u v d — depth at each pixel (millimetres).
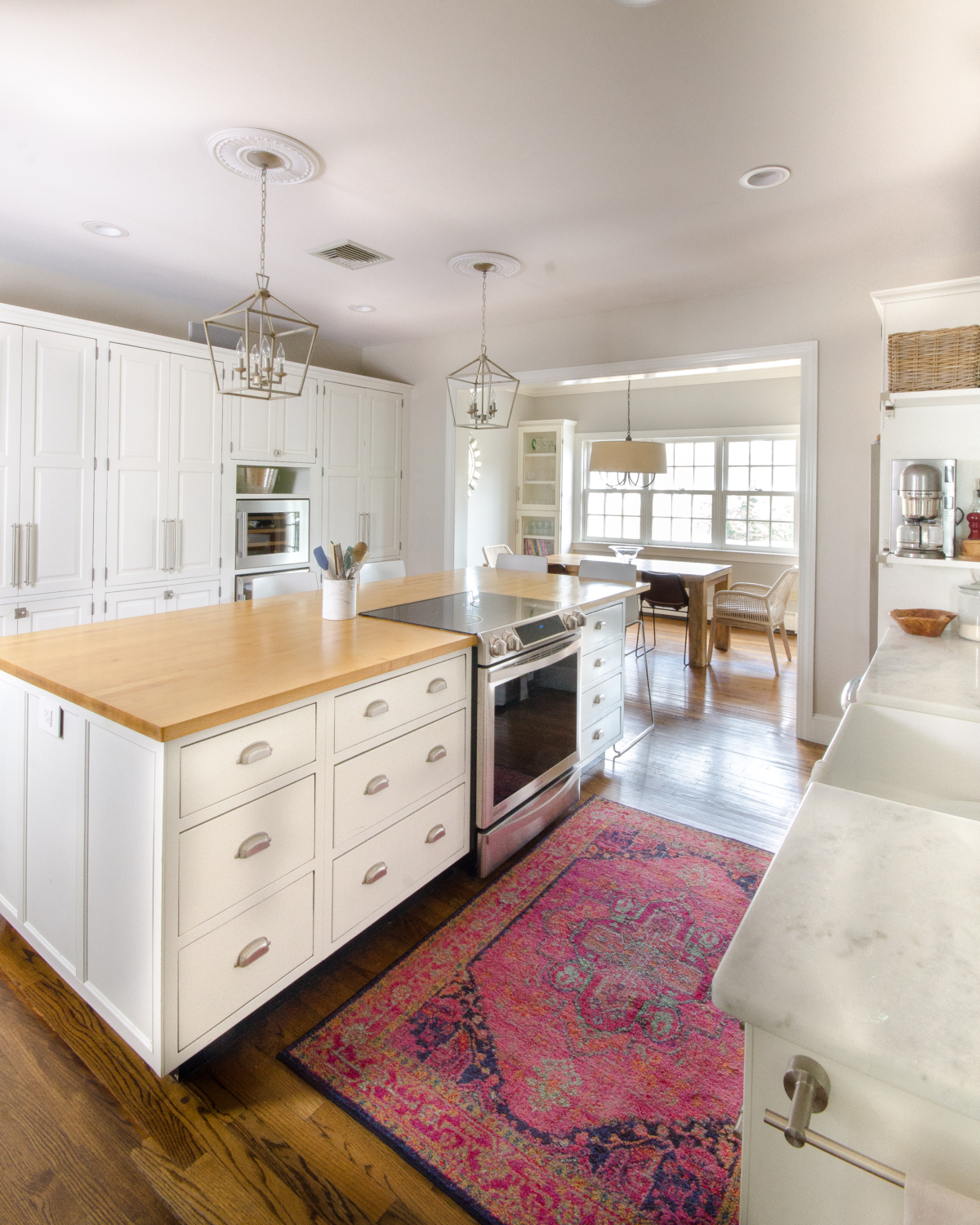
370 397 5246
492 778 2377
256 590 2988
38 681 1676
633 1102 1516
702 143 2354
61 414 3535
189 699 1508
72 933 1663
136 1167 1342
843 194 2723
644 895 2307
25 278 3760
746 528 7102
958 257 3328
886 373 2811
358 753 1850
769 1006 595
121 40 1853
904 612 2639
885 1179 547
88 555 3686
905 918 713
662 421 7469
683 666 5555
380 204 2867
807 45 1841
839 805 981
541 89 2055
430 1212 1277
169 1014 1424
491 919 2170
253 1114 1465
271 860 1619
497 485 7746
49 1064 1567
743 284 3840
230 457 4332
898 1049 543
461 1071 1589
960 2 1673
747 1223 667
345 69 1970
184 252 3484
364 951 2014
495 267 3607
